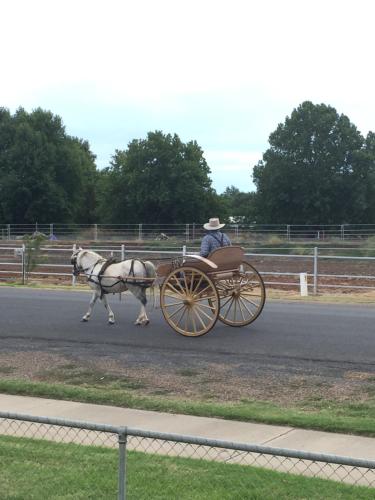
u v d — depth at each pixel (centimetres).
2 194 8100
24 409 955
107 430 498
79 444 772
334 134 7919
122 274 1559
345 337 1404
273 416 879
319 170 7881
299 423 856
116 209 8250
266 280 3002
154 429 847
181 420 888
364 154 7850
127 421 886
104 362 1227
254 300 2055
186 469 681
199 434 826
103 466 694
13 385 1062
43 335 1476
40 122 8612
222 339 1406
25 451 745
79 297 2162
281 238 5403
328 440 800
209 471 674
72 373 1159
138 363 1215
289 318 1673
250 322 1537
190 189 8019
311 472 683
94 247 4697
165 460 710
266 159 8144
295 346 1323
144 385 1079
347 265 3706
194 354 1274
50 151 8362
